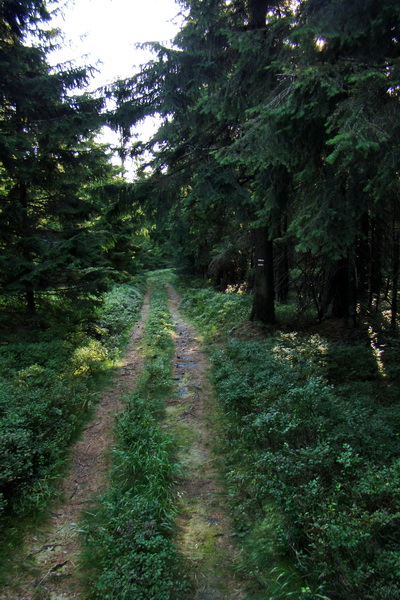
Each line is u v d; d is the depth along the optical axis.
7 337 9.26
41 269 8.88
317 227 5.55
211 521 4.16
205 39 9.19
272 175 7.83
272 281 11.86
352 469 3.89
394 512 3.25
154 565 3.27
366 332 9.66
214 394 7.81
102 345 10.84
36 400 6.15
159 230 11.30
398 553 2.82
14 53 9.08
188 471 5.11
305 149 5.63
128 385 8.46
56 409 6.00
